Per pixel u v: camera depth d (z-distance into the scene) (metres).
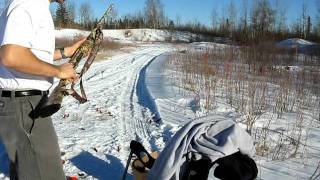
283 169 5.25
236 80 10.86
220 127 3.86
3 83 3.03
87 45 3.55
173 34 79.31
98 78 15.10
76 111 8.70
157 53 33.97
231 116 7.91
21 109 3.05
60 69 2.99
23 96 3.04
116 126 7.52
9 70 2.99
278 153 5.75
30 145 3.10
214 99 9.23
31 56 2.83
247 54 15.86
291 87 10.57
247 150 3.78
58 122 7.76
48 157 3.17
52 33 3.05
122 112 8.79
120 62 23.64
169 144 3.85
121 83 13.88
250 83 9.75
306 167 5.36
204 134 3.84
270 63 14.49
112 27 82.88
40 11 2.91
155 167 3.84
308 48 19.16
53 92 3.14
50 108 3.06
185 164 3.73
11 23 2.79
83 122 7.80
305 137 6.72
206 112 8.48
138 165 4.27
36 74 2.88
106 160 5.63
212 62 14.49
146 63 23.19
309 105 9.27
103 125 7.58
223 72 11.91
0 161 5.33
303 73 11.88
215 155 3.63
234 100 9.08
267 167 5.32
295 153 5.77
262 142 6.17
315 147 6.22
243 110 8.26
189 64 14.60
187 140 3.78
